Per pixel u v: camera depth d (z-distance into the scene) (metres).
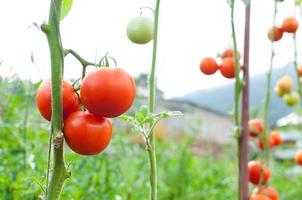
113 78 0.72
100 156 1.71
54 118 0.70
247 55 1.23
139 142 2.17
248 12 1.23
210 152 4.32
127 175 1.96
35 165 1.35
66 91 0.73
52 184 0.71
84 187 1.56
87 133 0.71
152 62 0.99
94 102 0.71
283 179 3.03
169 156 2.94
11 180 1.39
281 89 1.95
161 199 2.66
